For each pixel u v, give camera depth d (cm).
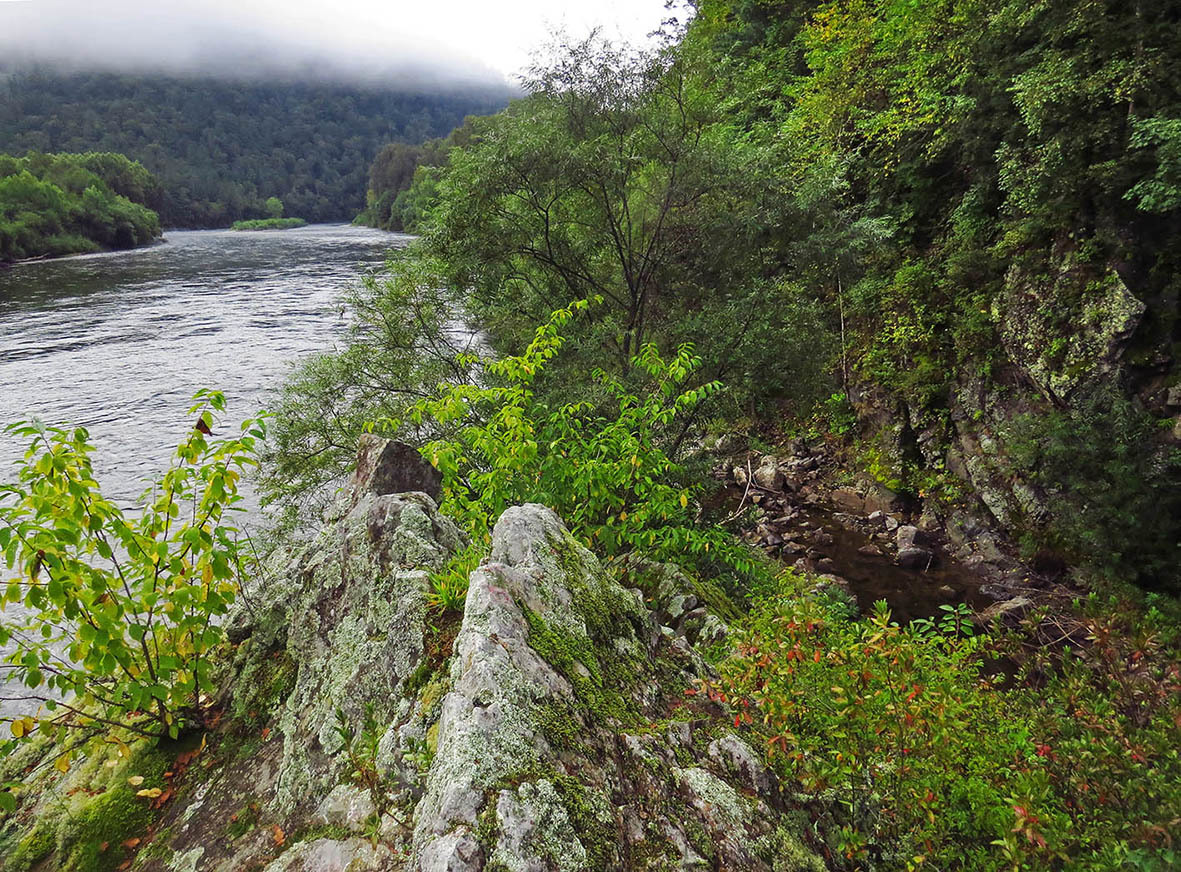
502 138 1328
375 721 386
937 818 342
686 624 716
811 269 1531
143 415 2469
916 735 360
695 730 371
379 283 1527
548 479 685
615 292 1514
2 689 966
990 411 1487
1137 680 408
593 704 347
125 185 13112
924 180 1786
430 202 1577
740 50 3002
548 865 248
